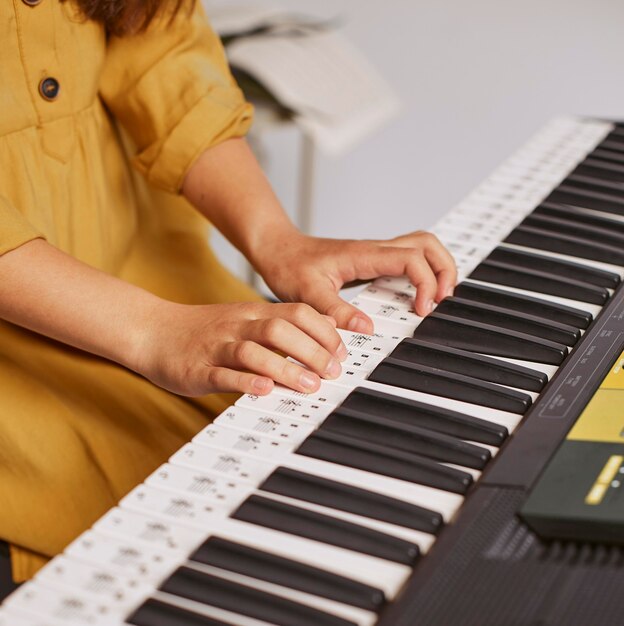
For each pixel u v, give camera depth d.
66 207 1.05
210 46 1.16
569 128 1.30
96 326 0.85
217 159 1.12
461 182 2.65
